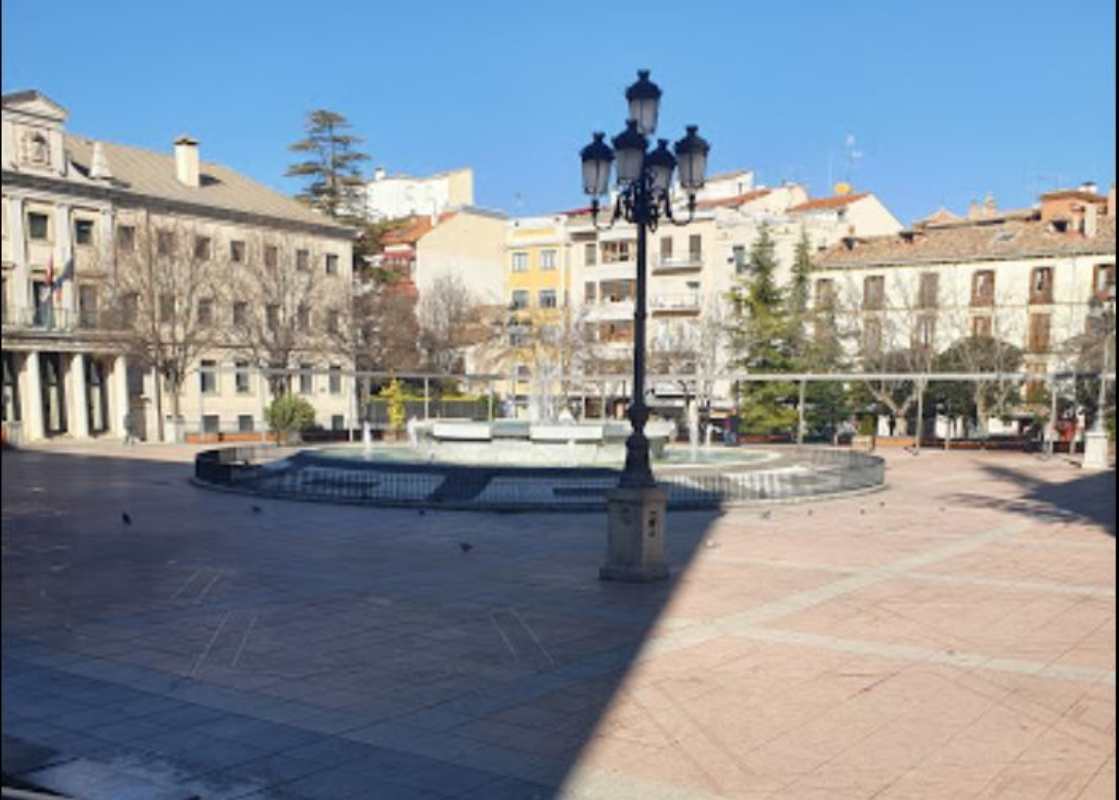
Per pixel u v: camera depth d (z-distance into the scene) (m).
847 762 5.82
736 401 48.38
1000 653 8.29
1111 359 33.28
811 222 58.06
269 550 13.86
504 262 71.62
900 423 45.03
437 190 86.00
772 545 14.36
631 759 5.86
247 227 53.69
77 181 44.97
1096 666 7.88
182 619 9.55
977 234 52.81
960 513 18.45
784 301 47.81
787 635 8.92
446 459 25.09
